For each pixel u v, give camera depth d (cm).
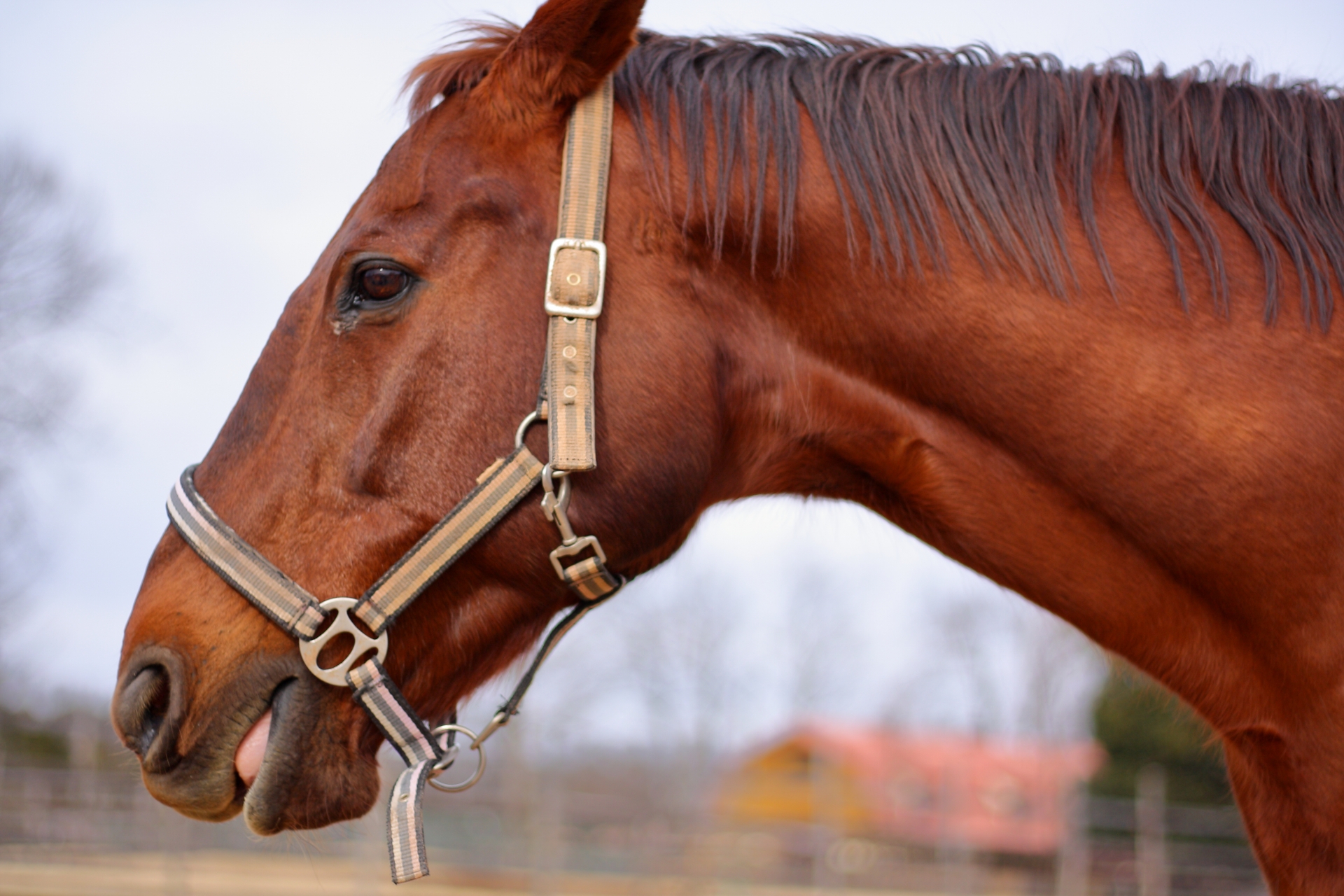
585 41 162
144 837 1599
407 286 159
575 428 152
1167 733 1858
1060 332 154
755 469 170
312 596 152
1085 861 1597
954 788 2000
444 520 153
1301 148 160
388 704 153
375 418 155
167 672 153
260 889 1330
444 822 1669
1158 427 150
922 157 162
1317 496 145
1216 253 153
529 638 167
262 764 150
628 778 3178
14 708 2012
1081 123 162
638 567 174
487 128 165
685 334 161
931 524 168
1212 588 151
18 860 1479
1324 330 151
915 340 159
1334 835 147
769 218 163
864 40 182
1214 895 1500
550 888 1454
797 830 1855
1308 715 148
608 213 162
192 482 165
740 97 168
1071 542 158
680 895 1547
